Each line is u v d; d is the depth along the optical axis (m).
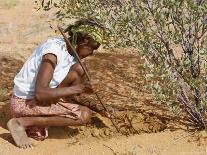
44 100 4.43
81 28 4.39
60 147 4.61
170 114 5.16
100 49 7.17
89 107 4.92
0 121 5.14
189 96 5.22
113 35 4.53
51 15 8.61
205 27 4.73
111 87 5.94
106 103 5.48
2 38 7.80
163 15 4.51
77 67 4.52
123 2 4.84
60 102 4.60
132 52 7.07
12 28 8.12
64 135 4.91
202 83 4.80
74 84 4.58
